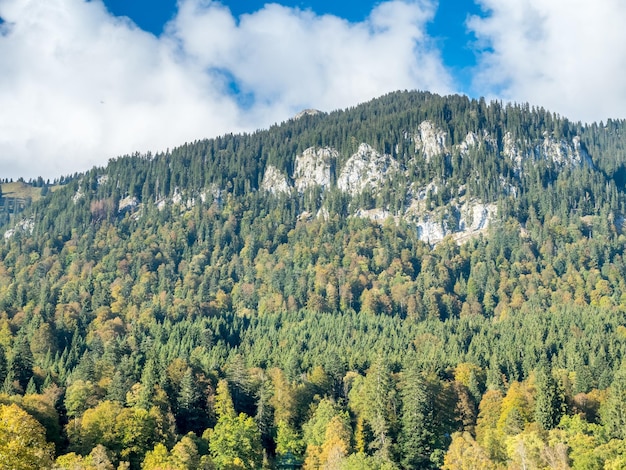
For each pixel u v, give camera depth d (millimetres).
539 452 96000
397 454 118125
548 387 122000
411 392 121562
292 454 123812
